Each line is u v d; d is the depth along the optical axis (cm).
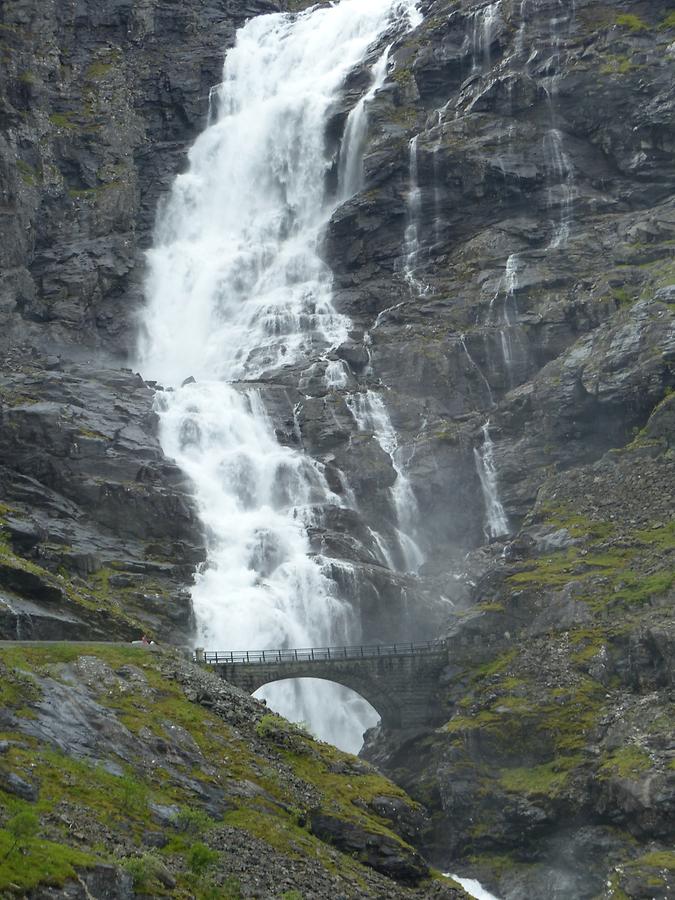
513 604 12769
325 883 8600
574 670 11794
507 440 16150
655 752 10575
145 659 10569
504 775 11431
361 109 19800
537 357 16912
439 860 11456
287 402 16800
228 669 11938
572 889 10662
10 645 10269
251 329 18488
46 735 8906
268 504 15662
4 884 6875
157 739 9381
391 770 12344
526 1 19612
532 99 18738
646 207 18038
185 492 15200
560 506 14562
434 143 18812
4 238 18000
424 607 14438
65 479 14738
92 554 13688
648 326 15350
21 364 16975
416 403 16775
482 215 18575
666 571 12431
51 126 19912
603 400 15288
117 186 19900
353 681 12431
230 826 8831
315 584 14362
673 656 11194
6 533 13175
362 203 18988
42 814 7944
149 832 8288
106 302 19025
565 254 17638
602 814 10725
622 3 19325
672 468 14088
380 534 15638
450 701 12369
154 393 16512
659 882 9819
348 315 18350
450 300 17750
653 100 18088
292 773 9744
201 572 14300
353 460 16050
